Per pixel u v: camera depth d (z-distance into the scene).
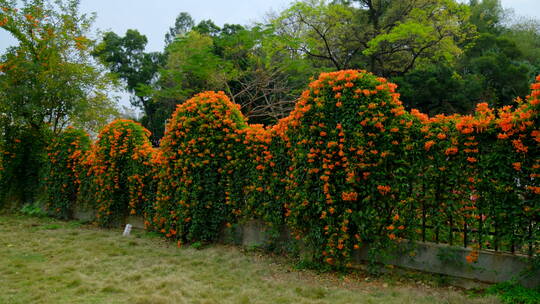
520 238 3.64
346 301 3.69
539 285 3.59
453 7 17.39
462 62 21.69
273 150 5.36
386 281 4.34
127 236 6.92
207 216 6.21
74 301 3.68
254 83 17.16
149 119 32.56
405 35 16.28
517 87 18.12
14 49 10.33
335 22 18.92
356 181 4.46
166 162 6.43
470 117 3.93
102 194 7.73
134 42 33.03
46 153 9.30
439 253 4.20
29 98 9.73
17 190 9.88
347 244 4.54
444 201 4.13
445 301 3.62
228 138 6.07
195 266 5.03
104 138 7.89
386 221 4.46
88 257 5.41
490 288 3.80
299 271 4.77
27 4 10.38
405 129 4.36
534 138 3.51
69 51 11.32
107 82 12.41
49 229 7.60
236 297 3.81
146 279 4.43
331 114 4.62
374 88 4.53
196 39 20.23
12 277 4.44
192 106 6.23
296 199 4.87
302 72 17.61
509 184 3.65
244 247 5.93
